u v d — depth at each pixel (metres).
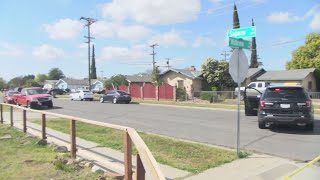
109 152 10.43
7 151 10.77
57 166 8.53
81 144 11.75
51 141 12.05
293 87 14.27
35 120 19.23
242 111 26.12
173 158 9.45
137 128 16.31
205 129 15.63
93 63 116.31
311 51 61.81
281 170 8.40
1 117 18.23
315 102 37.00
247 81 56.62
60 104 37.38
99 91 73.69
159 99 46.47
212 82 54.69
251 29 9.38
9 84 136.12
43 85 130.75
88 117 22.23
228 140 12.59
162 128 16.20
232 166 8.67
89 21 56.56
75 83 118.69
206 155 9.75
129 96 39.56
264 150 10.70
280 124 15.07
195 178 7.68
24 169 8.54
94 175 7.90
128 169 7.14
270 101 14.27
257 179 7.65
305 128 14.61
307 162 9.19
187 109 28.80
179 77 56.00
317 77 55.53
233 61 9.73
